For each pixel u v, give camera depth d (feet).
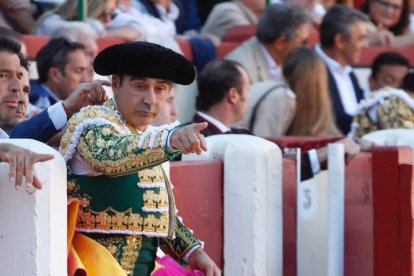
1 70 31.48
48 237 26.11
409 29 75.20
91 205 27.73
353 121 55.88
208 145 38.17
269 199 38.32
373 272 44.06
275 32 56.13
